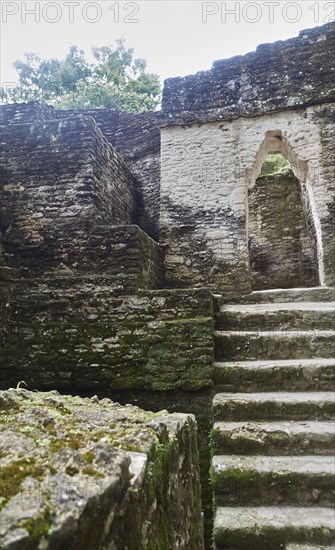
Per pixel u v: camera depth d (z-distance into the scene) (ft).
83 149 18.38
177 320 13.79
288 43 24.31
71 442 4.32
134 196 26.48
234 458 10.03
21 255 17.81
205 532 11.09
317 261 26.43
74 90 54.49
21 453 3.92
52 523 2.89
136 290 14.60
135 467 4.25
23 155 18.85
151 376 13.28
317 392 12.19
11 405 5.55
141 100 53.93
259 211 32.65
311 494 9.09
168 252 23.45
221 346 13.93
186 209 23.86
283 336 13.87
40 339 14.49
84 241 17.22
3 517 2.86
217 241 23.16
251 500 9.21
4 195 18.49
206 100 24.70
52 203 18.04
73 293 14.84
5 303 14.76
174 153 24.71
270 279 31.42
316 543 8.03
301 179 25.27
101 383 13.62
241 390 12.60
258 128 24.03
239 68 24.71
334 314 14.89
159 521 4.85
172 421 6.43
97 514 3.26
